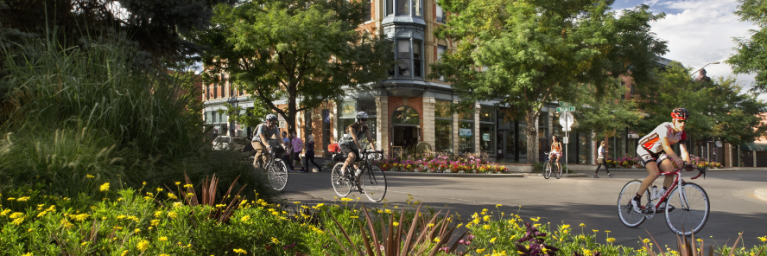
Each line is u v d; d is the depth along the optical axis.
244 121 30.72
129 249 2.69
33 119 5.73
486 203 9.21
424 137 29.25
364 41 24.83
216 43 22.28
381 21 29.25
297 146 20.61
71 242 2.74
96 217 3.29
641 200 6.68
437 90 29.95
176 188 5.68
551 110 37.97
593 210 8.43
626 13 20.45
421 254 2.56
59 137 5.22
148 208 3.48
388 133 28.98
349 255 2.74
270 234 3.24
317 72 23.89
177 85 7.37
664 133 6.39
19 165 4.70
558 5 20.59
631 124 38.53
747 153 56.12
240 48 21.23
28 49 6.63
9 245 2.78
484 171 20.27
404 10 29.09
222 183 6.02
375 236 2.50
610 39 20.17
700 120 38.47
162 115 6.48
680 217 6.31
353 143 9.41
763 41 17.28
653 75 22.39
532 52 19.30
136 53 7.81
